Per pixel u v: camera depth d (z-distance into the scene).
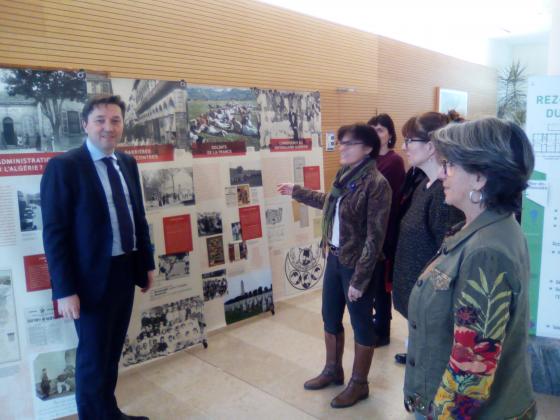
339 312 2.51
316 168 4.32
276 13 4.27
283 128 4.02
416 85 6.56
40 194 2.20
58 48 2.87
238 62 3.96
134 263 2.36
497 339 0.91
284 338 3.34
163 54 3.41
